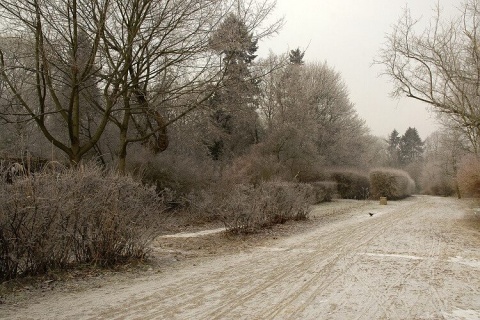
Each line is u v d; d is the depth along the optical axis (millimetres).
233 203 15438
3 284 7465
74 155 16719
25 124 19125
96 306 6527
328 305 6473
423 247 12148
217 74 18156
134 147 23812
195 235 15422
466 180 22406
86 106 20875
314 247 12305
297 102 36312
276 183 19016
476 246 12367
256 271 9078
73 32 15656
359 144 50969
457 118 19156
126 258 9797
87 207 8836
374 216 22625
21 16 14945
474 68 17562
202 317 5922
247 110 23625
